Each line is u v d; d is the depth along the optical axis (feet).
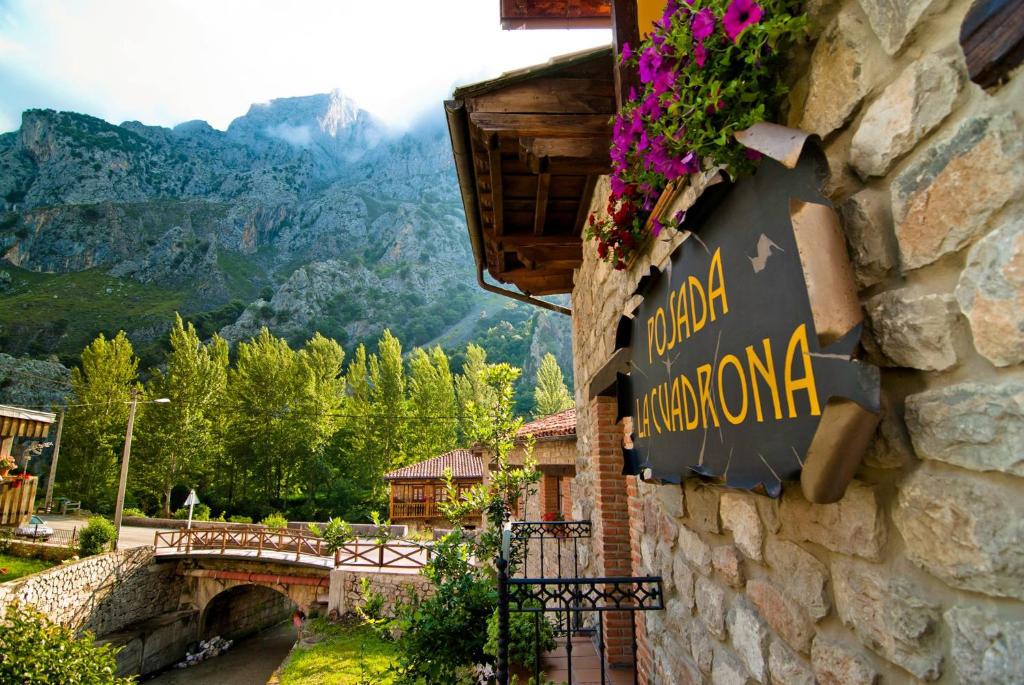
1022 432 2.26
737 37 3.70
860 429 2.84
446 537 17.13
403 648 14.15
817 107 3.76
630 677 11.83
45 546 48.88
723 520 5.52
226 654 51.67
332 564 46.57
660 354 5.98
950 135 2.70
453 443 119.03
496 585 14.56
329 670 31.78
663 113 4.69
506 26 12.69
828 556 3.72
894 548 3.08
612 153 6.25
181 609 51.65
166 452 99.66
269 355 126.21
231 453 112.88
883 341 3.09
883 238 3.16
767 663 4.54
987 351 2.46
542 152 8.77
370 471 112.57
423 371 123.75
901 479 3.03
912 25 2.92
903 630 2.96
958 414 2.60
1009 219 2.36
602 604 13.03
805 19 3.50
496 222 12.58
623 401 7.61
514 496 20.01
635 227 7.57
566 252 15.24
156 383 107.76
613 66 8.89
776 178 3.62
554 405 137.18
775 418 3.57
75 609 42.42
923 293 2.84
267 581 48.37
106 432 102.78
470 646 13.44
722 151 3.99
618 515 13.55
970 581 2.54
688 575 6.61
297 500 116.67
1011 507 2.35
